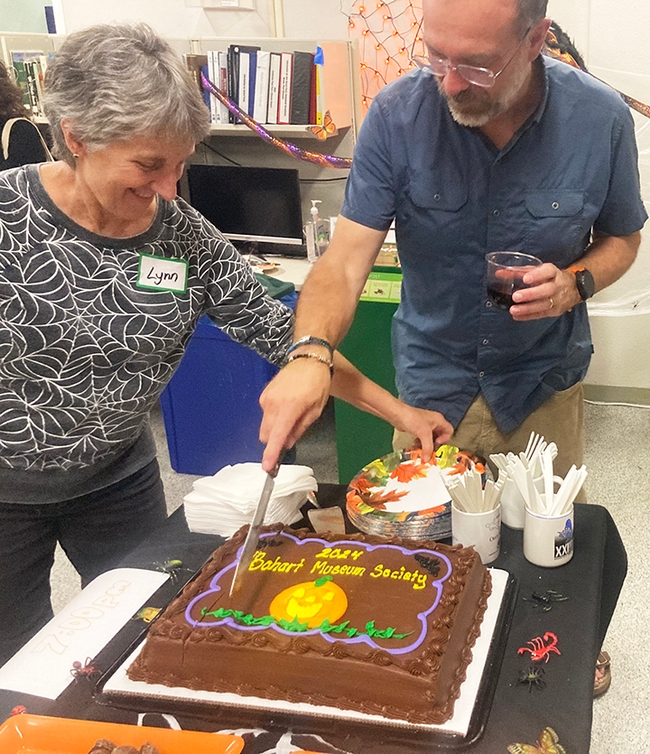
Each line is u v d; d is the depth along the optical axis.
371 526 1.32
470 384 1.65
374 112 1.51
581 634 1.05
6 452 1.36
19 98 1.93
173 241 1.34
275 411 1.15
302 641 0.98
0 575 1.50
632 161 1.50
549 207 1.47
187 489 3.18
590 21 3.11
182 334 1.40
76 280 1.25
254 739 0.91
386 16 3.33
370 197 1.52
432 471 1.45
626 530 2.67
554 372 1.64
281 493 1.33
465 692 0.95
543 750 0.87
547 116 1.43
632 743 1.85
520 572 1.20
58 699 1.01
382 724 0.92
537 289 1.25
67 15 3.87
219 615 1.05
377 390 1.45
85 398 1.35
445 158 1.46
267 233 3.53
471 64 1.20
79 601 1.21
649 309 3.43
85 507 1.57
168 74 1.07
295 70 3.16
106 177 1.13
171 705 0.98
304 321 1.33
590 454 3.21
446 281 1.57
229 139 3.71
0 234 1.20
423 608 1.04
